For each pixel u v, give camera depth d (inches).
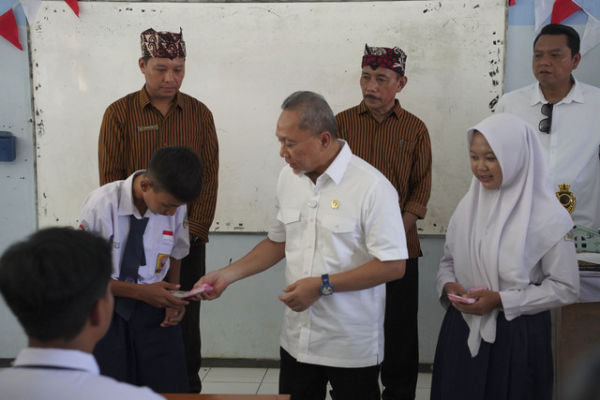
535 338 70.9
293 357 75.9
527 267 71.8
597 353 82.2
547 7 123.2
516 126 71.7
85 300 37.9
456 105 127.4
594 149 108.6
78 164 132.5
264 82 129.9
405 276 108.7
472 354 72.2
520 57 125.9
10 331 136.6
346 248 71.4
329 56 128.1
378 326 73.9
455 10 124.8
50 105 131.0
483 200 76.0
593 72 125.3
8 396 34.4
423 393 122.9
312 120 66.3
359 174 70.8
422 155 107.5
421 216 106.7
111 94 130.2
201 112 104.1
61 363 36.7
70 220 134.6
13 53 129.6
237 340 139.0
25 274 36.6
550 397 72.6
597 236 91.6
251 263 80.3
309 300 69.1
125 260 74.9
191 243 101.5
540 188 72.4
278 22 127.9
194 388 106.7
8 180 133.6
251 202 134.0
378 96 104.6
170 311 77.0
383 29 126.6
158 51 95.0
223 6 127.9
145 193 71.5
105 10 128.0
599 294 81.3
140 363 76.2
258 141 131.9
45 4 127.7
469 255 77.0
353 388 73.6
